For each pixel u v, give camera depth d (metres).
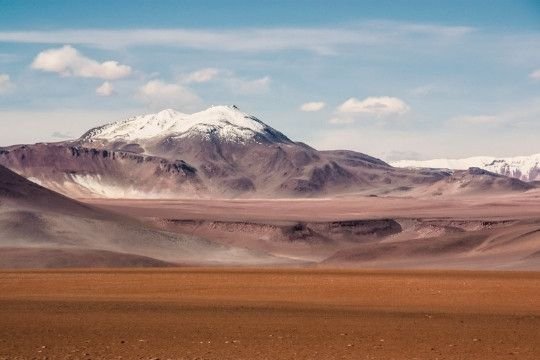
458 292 85.06
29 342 51.34
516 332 55.66
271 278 105.69
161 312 66.75
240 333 55.03
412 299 79.19
